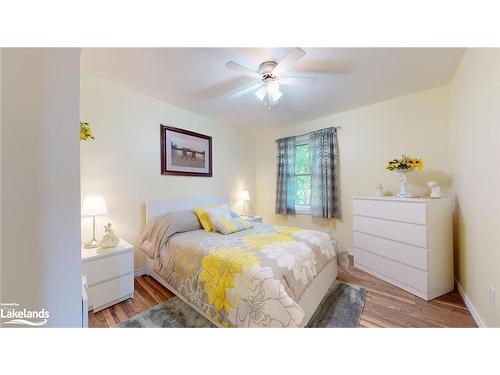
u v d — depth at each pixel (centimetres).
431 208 200
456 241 217
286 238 205
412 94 264
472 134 169
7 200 66
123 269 191
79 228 79
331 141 330
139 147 256
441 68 204
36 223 71
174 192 295
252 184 438
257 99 275
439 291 202
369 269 254
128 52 173
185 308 179
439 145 246
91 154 217
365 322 162
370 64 195
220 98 270
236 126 397
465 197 189
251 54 176
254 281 133
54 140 74
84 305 96
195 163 321
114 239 197
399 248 219
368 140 302
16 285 68
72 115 78
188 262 185
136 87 239
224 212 265
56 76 76
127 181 245
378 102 289
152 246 225
